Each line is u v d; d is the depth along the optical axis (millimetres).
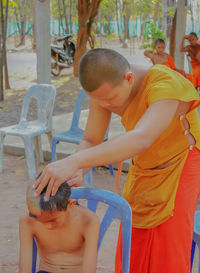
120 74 1691
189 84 1885
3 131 4668
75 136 4438
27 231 1916
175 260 2062
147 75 1884
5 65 10539
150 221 2080
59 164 1604
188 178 2041
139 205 2129
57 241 1900
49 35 5418
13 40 23500
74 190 2041
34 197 1620
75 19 16359
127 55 19031
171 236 2043
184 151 2029
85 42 12562
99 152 1623
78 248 1917
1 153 4809
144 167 2084
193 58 6926
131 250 2184
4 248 3158
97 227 1862
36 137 5047
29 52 20531
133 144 1639
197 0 15602
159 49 6422
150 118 1716
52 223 1689
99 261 2973
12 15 22953
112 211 1935
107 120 2156
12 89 10664
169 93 1751
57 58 12727
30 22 22828
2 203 4012
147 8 22312
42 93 4922
